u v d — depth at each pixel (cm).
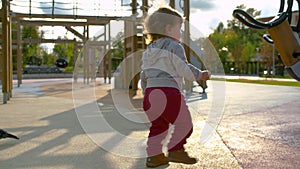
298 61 437
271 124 522
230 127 494
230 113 644
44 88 1408
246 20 440
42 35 3516
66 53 4897
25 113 646
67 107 740
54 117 593
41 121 550
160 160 299
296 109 706
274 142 400
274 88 1407
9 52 957
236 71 4194
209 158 331
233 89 1346
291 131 467
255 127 496
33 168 299
